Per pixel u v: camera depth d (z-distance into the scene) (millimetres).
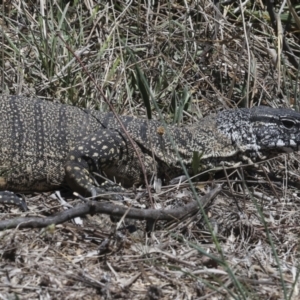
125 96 14641
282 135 13266
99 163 12438
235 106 14742
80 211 10547
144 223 11391
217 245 9820
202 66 15633
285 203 12711
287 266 10672
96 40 15562
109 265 10188
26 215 11414
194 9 16047
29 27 15141
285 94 15523
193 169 12867
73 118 12703
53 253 10453
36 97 14406
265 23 16234
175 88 14688
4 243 10289
